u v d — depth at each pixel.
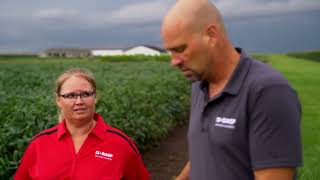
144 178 3.74
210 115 2.38
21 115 6.76
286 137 2.07
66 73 3.49
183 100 14.48
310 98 19.02
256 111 2.15
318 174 6.21
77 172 3.44
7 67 36.22
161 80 15.50
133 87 11.88
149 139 9.69
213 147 2.35
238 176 2.27
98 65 39.97
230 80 2.29
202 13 2.18
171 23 2.20
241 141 2.24
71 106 3.41
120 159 3.51
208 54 2.22
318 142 9.24
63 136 3.50
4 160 5.53
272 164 2.08
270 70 2.21
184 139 10.80
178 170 8.24
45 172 3.45
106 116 7.82
